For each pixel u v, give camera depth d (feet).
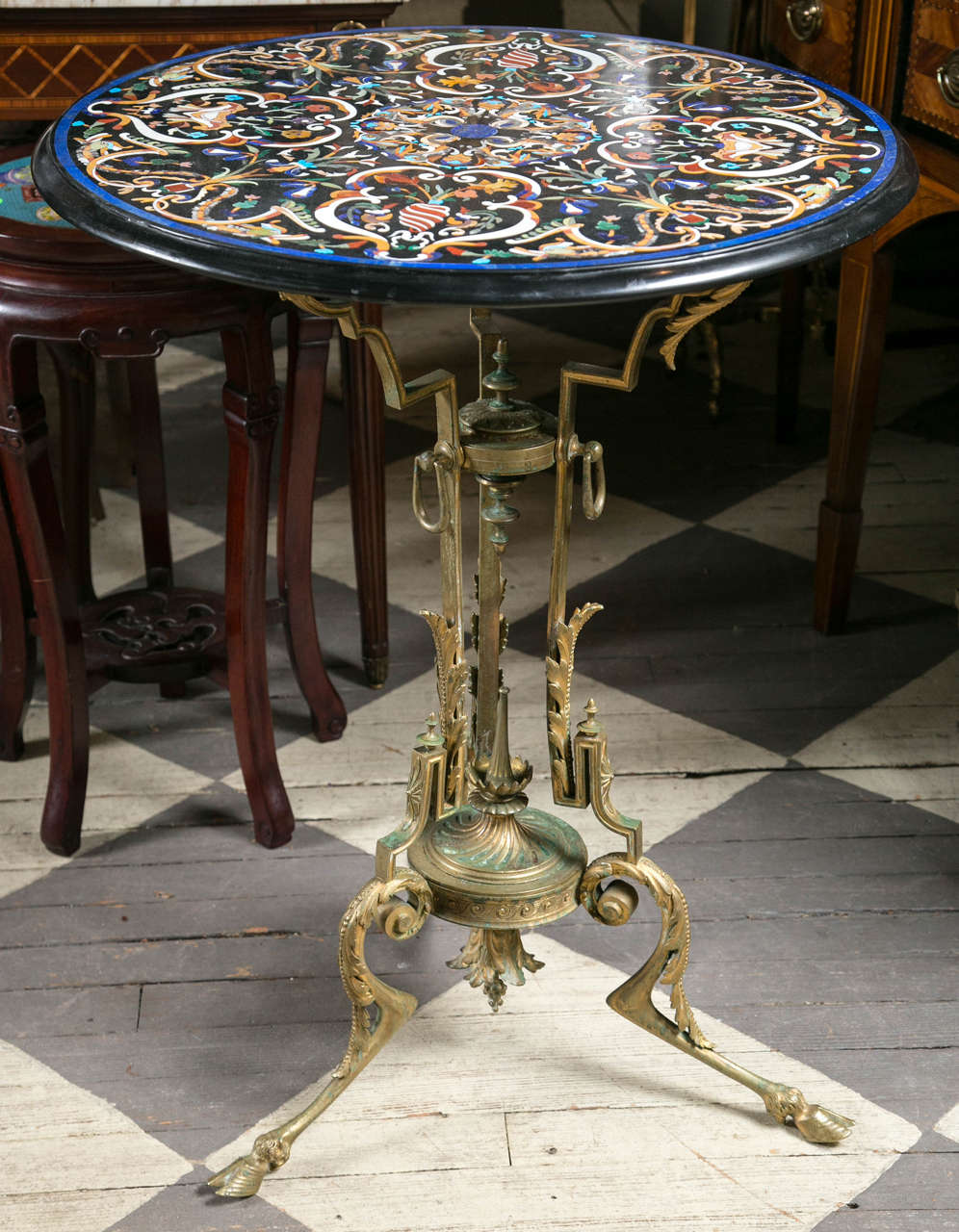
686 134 4.54
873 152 4.34
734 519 8.86
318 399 6.10
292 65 5.35
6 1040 5.25
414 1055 5.20
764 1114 4.96
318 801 6.52
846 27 6.65
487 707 4.74
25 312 5.26
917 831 6.29
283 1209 4.60
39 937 5.73
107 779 6.68
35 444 5.56
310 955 5.65
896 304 11.80
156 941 5.72
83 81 6.32
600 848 6.18
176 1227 4.54
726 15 13.58
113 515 8.93
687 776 6.64
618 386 4.14
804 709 7.13
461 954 5.33
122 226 3.80
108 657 6.48
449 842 4.89
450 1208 4.60
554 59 5.45
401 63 5.40
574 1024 5.33
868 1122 4.90
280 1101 5.01
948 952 5.62
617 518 8.86
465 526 8.81
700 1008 5.37
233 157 4.33
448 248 3.58
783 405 9.52
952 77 5.94
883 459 9.48
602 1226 4.53
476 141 4.47
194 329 5.34
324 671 6.79
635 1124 4.91
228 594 5.87
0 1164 4.77
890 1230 4.51
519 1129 4.90
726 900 5.88
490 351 4.34
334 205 3.91
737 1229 4.52
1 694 6.70
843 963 5.57
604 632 7.76
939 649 7.61
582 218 3.79
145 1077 5.10
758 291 11.30
